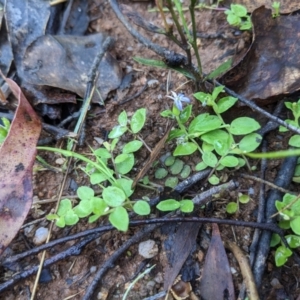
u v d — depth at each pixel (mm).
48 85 180
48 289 147
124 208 139
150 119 176
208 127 155
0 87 177
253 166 160
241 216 153
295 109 157
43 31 196
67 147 172
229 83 168
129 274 146
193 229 149
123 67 193
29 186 140
